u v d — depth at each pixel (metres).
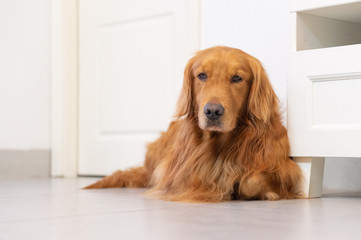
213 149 1.81
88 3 3.37
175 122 2.21
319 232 1.04
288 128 1.87
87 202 1.67
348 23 2.09
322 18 1.98
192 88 1.83
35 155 3.31
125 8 3.18
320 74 1.79
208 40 2.47
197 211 1.40
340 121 1.76
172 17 2.95
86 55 3.38
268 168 1.75
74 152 3.38
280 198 1.77
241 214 1.33
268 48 2.26
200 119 1.70
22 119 3.28
